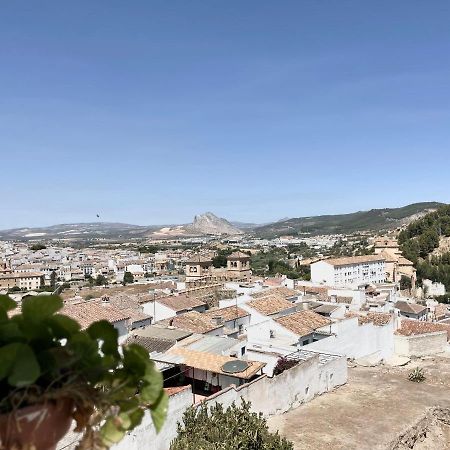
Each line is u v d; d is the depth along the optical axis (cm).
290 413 2809
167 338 3394
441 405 2961
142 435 2005
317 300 5822
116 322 3750
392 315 4800
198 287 7225
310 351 3394
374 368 3825
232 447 1681
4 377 272
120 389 321
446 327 4756
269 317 4547
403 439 2536
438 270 14125
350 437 2495
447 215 17262
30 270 18175
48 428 288
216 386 2736
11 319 289
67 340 307
